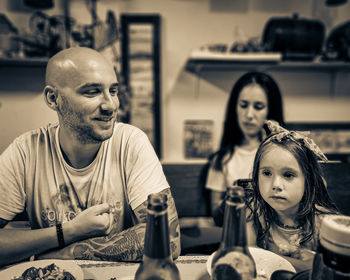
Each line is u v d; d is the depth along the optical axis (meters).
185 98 2.35
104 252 0.65
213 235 1.00
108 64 0.65
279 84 2.36
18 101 0.89
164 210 0.40
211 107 2.38
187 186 1.39
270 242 0.68
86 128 0.65
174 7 2.23
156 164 0.83
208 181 1.44
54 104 0.66
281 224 0.66
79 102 0.62
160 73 2.24
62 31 1.89
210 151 2.40
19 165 0.78
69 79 0.62
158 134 2.29
